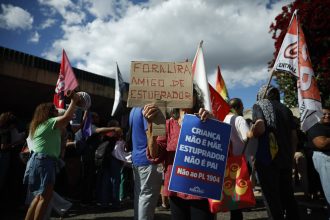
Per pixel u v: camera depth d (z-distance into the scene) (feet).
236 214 14.32
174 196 8.05
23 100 38.37
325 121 13.09
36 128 12.82
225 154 7.87
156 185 12.20
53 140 12.84
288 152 12.33
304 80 14.62
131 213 18.89
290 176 12.59
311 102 14.01
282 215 11.78
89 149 20.84
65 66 21.15
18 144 19.21
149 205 12.02
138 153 12.32
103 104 46.37
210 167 7.72
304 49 15.19
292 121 12.86
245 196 10.48
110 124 22.36
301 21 32.32
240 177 10.68
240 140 13.15
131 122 13.37
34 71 36.06
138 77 8.01
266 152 12.13
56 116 13.71
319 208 18.86
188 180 7.61
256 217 17.57
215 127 7.91
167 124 8.61
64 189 22.09
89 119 20.12
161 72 8.05
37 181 12.38
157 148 8.14
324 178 12.78
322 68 31.96
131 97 7.89
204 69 10.96
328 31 31.24
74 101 13.03
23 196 20.31
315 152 13.19
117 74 25.48
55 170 13.01
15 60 34.50
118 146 20.24
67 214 18.42
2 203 20.47
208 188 7.60
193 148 7.75
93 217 17.71
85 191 21.30
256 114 12.71
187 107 7.88
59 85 20.79
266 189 12.04
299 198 22.57
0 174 18.28
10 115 18.90
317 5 31.27
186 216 7.97
